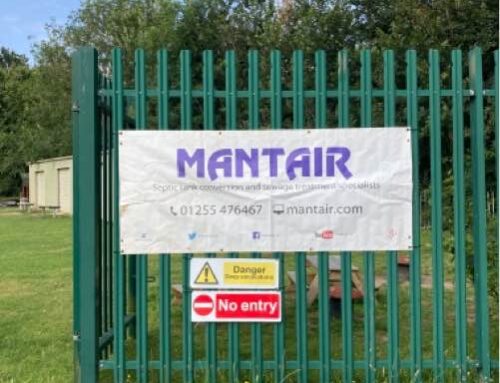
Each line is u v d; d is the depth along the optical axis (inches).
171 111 207.5
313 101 204.4
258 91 185.5
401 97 194.1
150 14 962.7
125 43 973.8
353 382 187.9
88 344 185.2
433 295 188.9
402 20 578.2
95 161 184.9
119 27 1106.1
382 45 577.9
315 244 186.9
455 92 187.8
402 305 311.4
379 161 186.5
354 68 337.4
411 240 187.3
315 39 684.1
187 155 185.8
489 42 549.3
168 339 188.2
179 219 186.4
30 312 310.8
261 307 187.6
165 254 187.0
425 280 369.1
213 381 188.2
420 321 188.4
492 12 552.4
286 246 186.4
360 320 287.1
